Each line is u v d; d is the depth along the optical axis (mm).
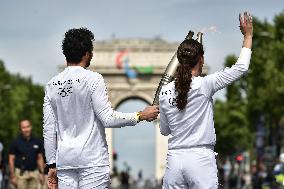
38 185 34750
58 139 16531
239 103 194125
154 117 16609
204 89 16219
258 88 126938
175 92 16312
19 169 34688
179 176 16266
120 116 16312
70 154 16203
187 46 16406
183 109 16219
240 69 16188
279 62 120188
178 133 16297
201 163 16156
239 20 16438
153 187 187250
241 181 136000
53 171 16906
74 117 16297
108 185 16453
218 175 16531
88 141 16250
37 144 34719
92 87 16297
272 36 124625
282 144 137250
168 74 16797
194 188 16203
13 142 34594
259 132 140000
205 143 16219
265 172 67250
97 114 16328
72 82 16359
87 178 16203
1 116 188875
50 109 16672
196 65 16500
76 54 16625
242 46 16391
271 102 121875
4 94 196625
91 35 16844
